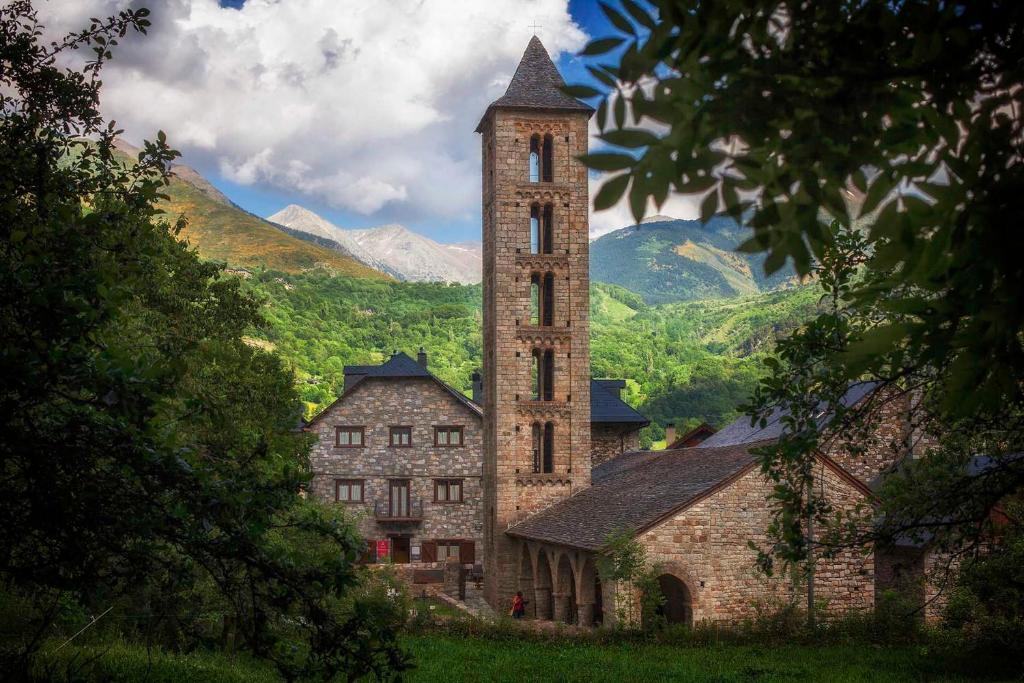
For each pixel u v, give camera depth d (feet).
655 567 122.93
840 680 85.97
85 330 33.68
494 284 180.75
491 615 146.61
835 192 17.76
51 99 52.60
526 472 177.68
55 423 37.11
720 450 146.30
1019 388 26.78
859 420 46.50
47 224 39.58
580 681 83.71
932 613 117.19
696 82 17.38
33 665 47.55
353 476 231.50
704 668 94.17
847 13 19.60
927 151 18.83
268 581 38.17
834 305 44.45
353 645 38.27
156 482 37.78
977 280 18.71
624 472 175.63
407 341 640.99
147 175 50.31
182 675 58.95
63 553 37.11
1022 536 78.84
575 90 17.33
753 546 48.78
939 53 18.62
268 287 644.27
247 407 110.01
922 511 51.93
